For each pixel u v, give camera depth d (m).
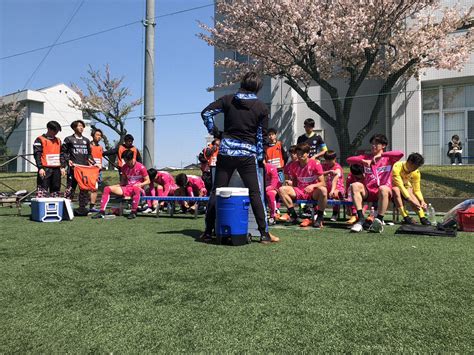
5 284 2.39
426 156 14.53
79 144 6.94
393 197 5.20
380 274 2.56
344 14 13.27
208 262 2.94
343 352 1.49
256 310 1.92
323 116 13.94
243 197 3.68
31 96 31.61
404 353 1.48
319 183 5.21
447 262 2.91
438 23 14.02
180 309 1.94
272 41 13.27
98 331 1.70
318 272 2.62
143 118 9.90
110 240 3.98
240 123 3.81
